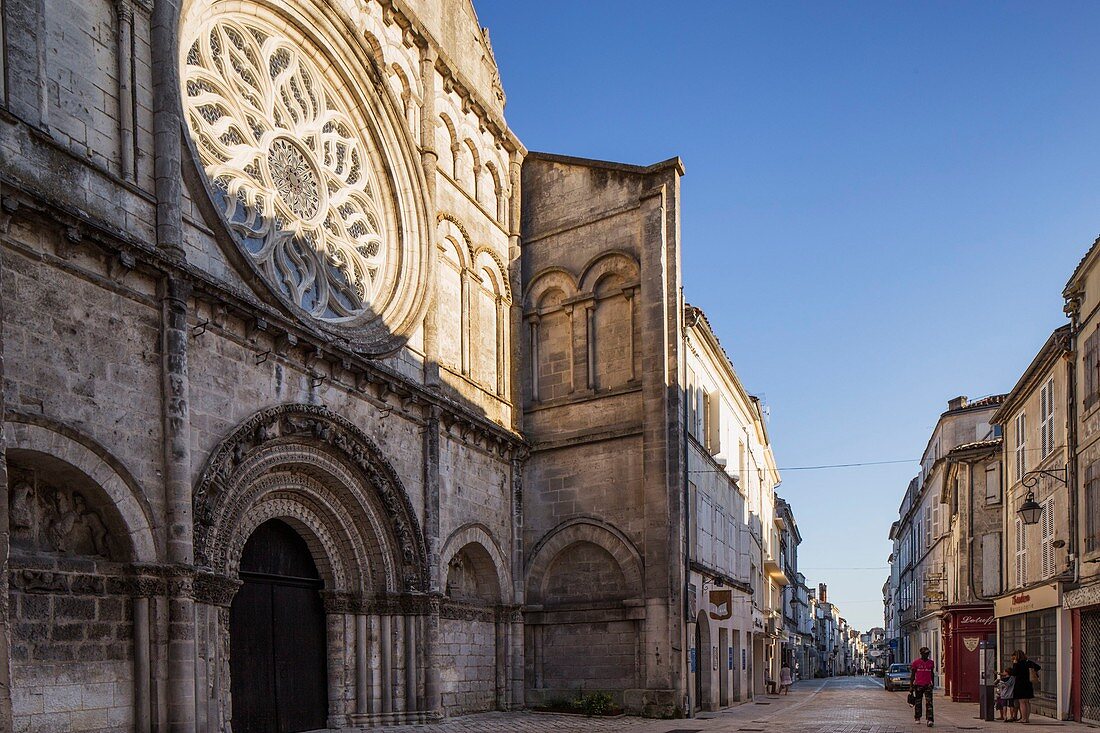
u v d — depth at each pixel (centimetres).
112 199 1323
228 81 1752
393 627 1934
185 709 1269
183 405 1359
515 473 2564
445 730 1850
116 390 1270
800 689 5459
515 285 2712
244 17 1828
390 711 1898
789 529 8194
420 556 1998
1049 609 2428
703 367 3041
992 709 2334
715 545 3042
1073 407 2277
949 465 3900
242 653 1633
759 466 4866
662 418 2392
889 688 4909
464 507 2277
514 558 2516
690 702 2339
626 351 2534
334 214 2028
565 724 2044
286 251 1859
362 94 2133
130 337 1306
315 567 1869
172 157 1432
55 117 1259
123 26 1398
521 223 2809
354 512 1878
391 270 2177
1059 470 2408
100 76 1352
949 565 4150
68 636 1166
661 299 2462
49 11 1272
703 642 2758
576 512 2514
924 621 5341
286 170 1908
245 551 1677
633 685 2325
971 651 3525
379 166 2191
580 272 2650
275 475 1667
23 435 1112
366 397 1908
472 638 2308
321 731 1766
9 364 1112
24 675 1105
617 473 2461
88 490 1223
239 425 1501
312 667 1809
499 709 2369
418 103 2331
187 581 1310
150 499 1301
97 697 1196
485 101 2625
